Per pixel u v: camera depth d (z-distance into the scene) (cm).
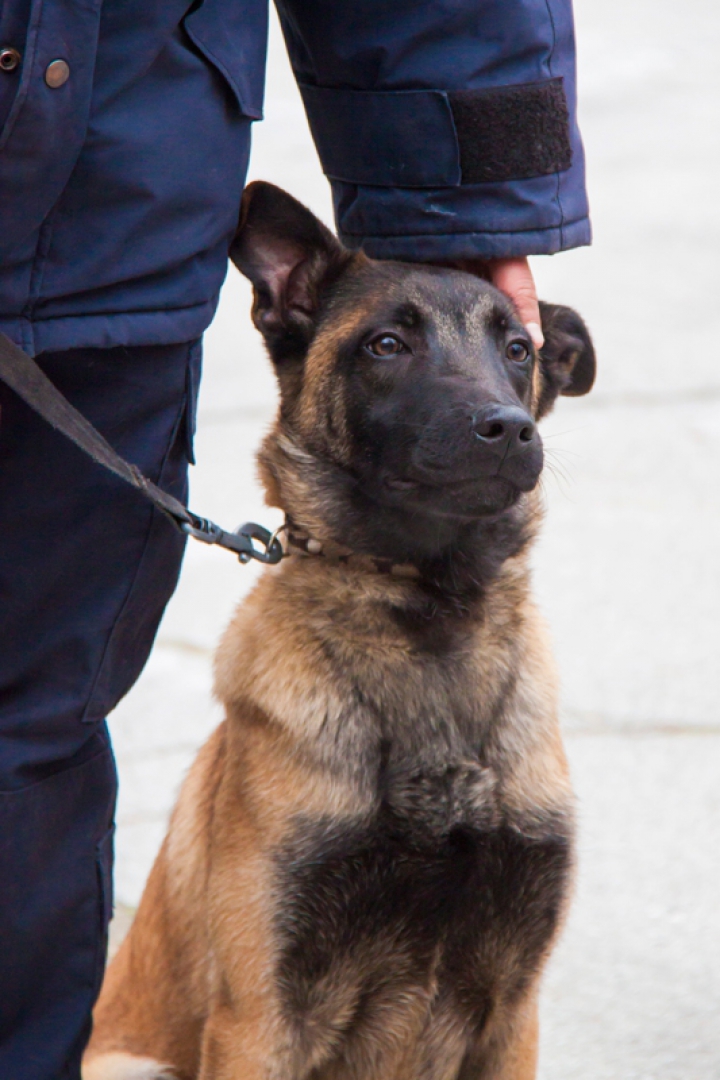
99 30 429
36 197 425
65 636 490
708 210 2184
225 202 484
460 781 544
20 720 486
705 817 809
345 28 540
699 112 2781
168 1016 587
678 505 1252
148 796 843
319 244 589
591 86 3022
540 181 554
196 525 506
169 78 454
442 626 558
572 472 1318
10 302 436
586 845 783
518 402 557
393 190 564
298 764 536
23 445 466
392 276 581
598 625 1048
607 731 904
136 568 497
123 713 941
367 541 563
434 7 532
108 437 485
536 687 572
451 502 543
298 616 560
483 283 587
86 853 515
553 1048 627
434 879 539
